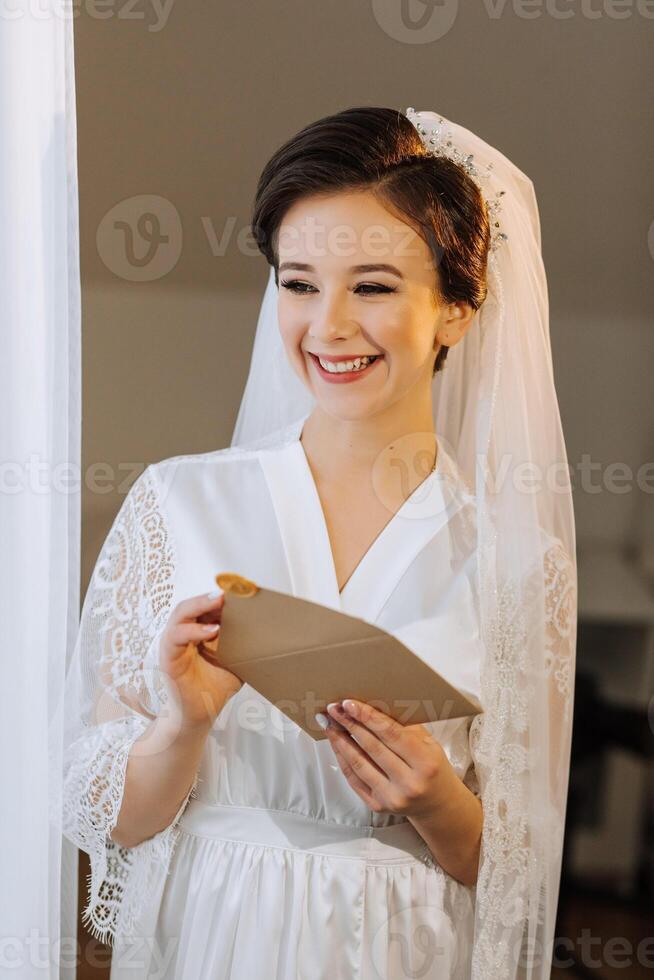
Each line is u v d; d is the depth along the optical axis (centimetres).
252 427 128
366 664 89
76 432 98
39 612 95
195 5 158
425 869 107
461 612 110
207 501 113
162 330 163
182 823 108
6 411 92
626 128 165
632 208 167
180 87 159
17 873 95
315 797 105
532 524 111
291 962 101
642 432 172
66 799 107
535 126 165
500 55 162
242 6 159
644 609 176
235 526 111
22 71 91
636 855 182
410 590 109
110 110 159
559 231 168
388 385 107
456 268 106
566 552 116
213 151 161
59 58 93
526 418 112
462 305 110
